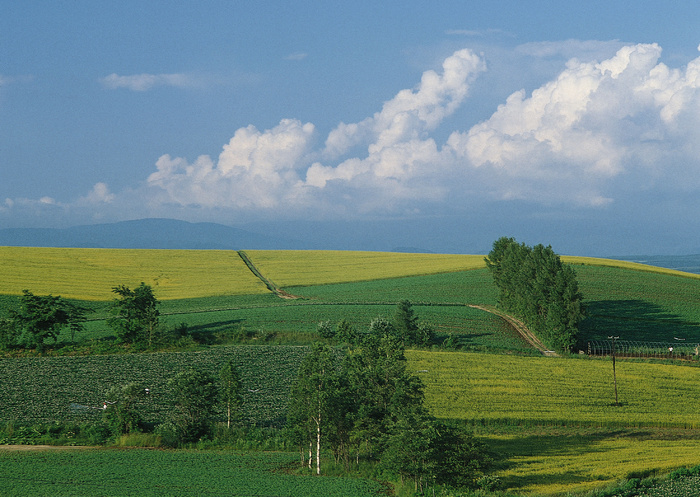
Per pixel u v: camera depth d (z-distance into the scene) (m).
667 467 51.59
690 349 99.69
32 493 43.09
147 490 44.59
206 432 63.94
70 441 60.88
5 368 83.00
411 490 46.19
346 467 54.59
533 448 59.41
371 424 53.94
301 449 55.91
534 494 44.56
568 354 98.25
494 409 72.06
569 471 51.16
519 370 87.38
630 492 44.91
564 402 75.06
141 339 97.06
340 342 99.19
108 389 75.31
